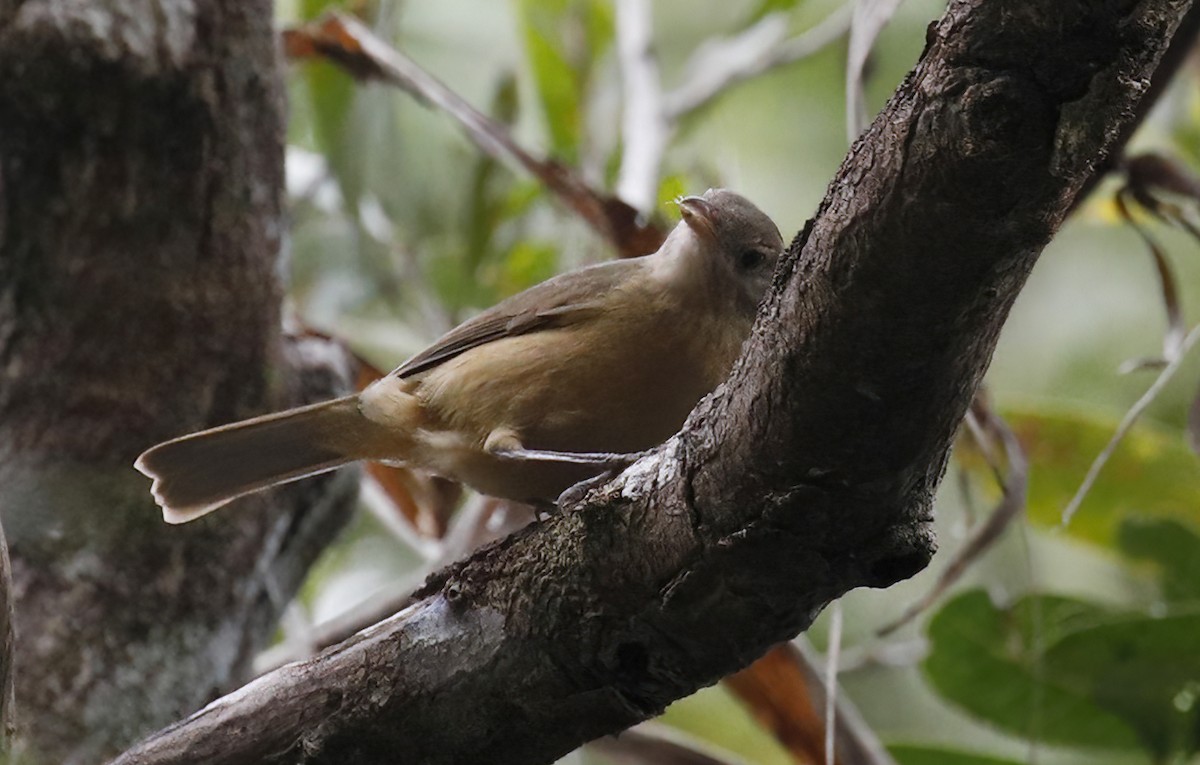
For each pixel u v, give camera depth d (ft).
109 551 28.78
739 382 18.21
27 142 28.45
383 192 41.09
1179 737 31.32
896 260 15.80
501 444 27.81
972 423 28.45
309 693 21.86
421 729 21.48
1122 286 48.11
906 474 17.57
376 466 38.14
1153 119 42.32
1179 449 35.68
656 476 19.38
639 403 28.02
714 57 46.60
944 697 32.50
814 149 50.85
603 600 20.04
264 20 29.96
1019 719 32.27
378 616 32.73
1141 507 36.29
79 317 29.19
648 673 20.44
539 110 46.21
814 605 19.27
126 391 29.35
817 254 16.60
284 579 31.63
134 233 29.12
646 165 40.32
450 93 34.94
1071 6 13.91
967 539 30.73
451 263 45.01
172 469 29.04
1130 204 39.22
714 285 28.58
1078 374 47.26
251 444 29.48
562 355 27.73
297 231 44.21
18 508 28.63
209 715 22.22
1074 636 30.76
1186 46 27.30
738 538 18.53
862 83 26.63
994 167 14.76
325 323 43.01
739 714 40.60
